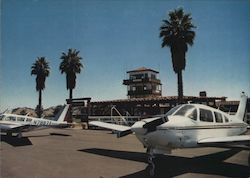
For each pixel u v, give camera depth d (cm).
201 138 870
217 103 3059
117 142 1591
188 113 862
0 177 744
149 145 768
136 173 782
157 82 4731
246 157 1043
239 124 1084
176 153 1135
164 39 2577
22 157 1055
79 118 3694
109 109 3569
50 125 2127
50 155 1103
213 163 921
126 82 4775
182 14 2538
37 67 3088
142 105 3381
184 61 2511
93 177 741
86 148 1318
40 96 3017
